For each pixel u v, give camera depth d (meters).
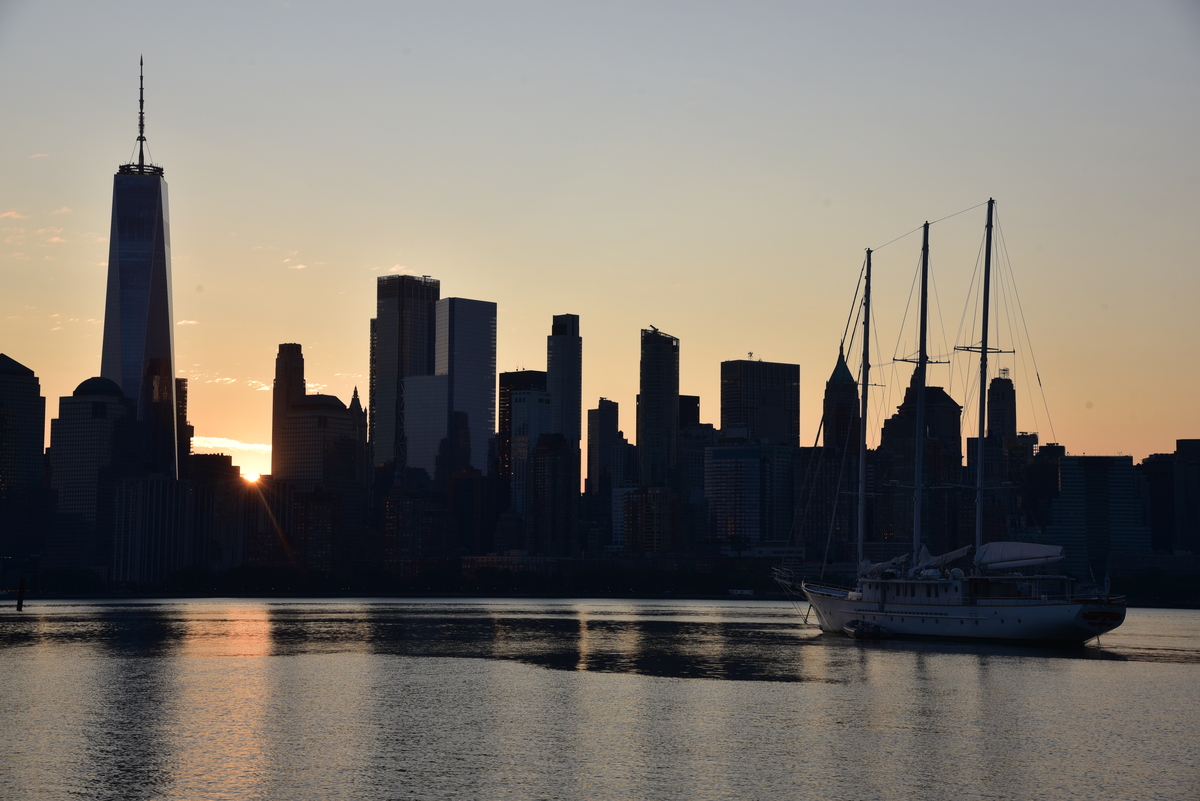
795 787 100.00
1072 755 112.50
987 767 107.38
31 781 102.50
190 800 96.19
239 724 131.12
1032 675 170.12
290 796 97.31
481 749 115.75
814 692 154.75
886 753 113.44
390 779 102.81
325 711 141.00
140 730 127.31
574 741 119.88
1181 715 135.12
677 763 109.00
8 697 154.38
